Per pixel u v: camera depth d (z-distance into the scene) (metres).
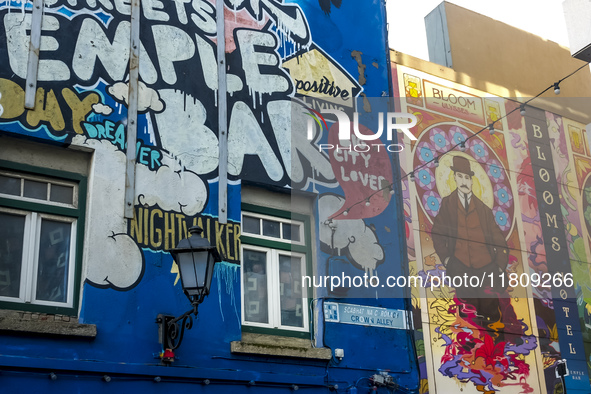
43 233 8.78
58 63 9.31
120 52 9.83
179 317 8.65
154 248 9.17
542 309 12.88
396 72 13.12
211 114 10.28
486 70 14.35
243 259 10.01
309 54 11.68
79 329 8.23
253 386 9.14
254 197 10.41
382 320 10.59
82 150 9.20
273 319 9.91
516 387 11.96
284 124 10.95
